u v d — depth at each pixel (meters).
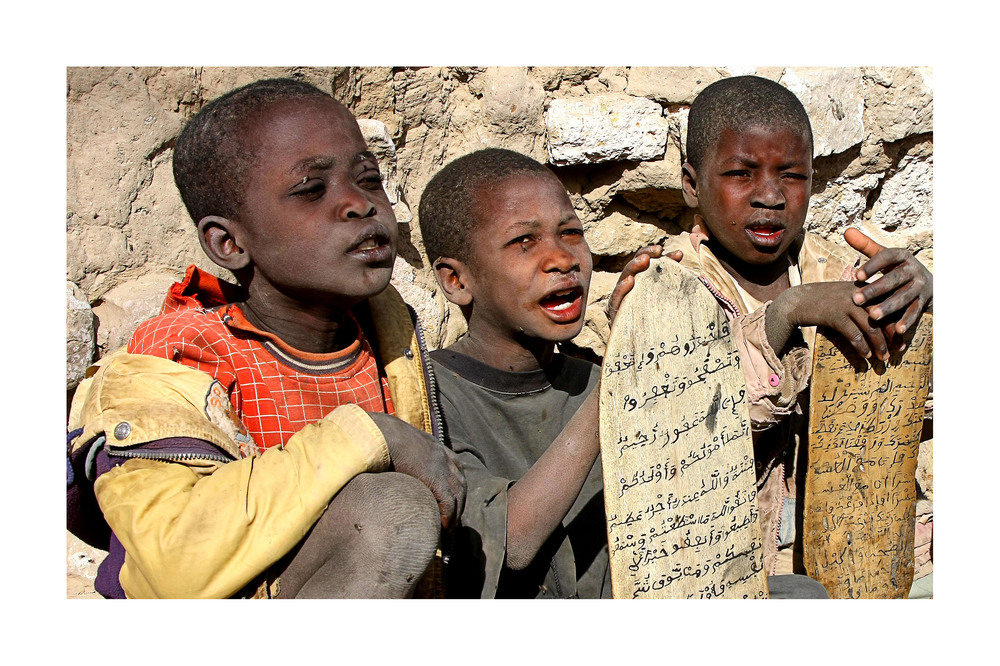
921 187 3.88
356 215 2.24
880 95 3.69
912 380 2.82
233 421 2.13
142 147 2.90
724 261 3.09
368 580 1.92
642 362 2.38
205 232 2.31
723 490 2.49
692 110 3.05
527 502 2.29
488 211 2.64
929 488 3.75
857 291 2.60
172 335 2.23
